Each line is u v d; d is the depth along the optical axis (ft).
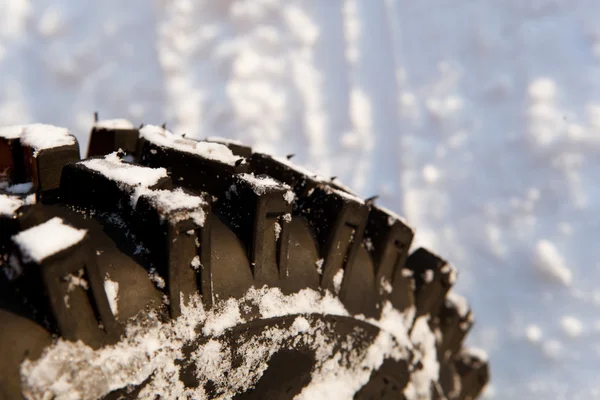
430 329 2.38
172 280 1.84
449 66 6.74
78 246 1.76
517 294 5.08
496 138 6.15
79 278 1.77
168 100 6.11
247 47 6.49
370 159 6.03
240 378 1.92
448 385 2.46
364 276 2.15
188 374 1.86
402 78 6.61
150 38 6.43
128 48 6.40
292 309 1.98
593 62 6.56
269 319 1.95
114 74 6.23
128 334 1.82
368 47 6.80
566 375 4.50
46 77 6.18
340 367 2.09
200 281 1.87
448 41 6.92
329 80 6.51
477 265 5.32
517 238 5.45
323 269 2.05
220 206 1.98
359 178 5.88
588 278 5.13
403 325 2.23
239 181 1.96
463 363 2.61
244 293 1.93
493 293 5.10
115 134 2.19
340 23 6.86
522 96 6.40
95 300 1.78
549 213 5.61
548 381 4.46
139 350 1.82
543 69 6.57
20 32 6.39
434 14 7.11
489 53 6.77
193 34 6.57
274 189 1.94
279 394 2.00
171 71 6.26
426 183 5.89
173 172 2.01
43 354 1.75
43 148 1.95
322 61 6.64
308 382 2.05
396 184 5.85
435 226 5.60
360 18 6.97
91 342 1.79
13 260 1.76
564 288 5.08
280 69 6.48
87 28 6.46
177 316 1.86
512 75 6.57
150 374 1.82
